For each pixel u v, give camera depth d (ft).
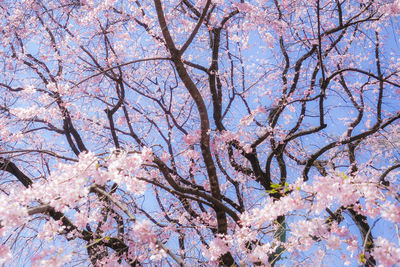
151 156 11.69
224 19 19.35
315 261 10.05
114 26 21.11
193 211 19.53
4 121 18.34
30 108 17.24
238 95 23.71
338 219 15.66
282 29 20.98
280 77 24.25
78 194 9.63
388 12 18.03
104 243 15.87
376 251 7.99
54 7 21.59
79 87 21.03
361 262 8.48
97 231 16.06
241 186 21.77
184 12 20.01
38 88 21.59
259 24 21.49
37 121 21.02
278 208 10.05
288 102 18.29
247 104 22.36
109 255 15.93
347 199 9.04
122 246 16.02
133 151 11.60
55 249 8.64
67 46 22.17
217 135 18.42
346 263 9.40
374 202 8.82
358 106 21.29
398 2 17.67
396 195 8.76
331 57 24.21
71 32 21.99
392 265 7.76
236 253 13.89
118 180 10.03
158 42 20.65
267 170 20.66
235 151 20.62
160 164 13.51
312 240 10.23
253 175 21.53
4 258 9.36
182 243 18.38
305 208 9.70
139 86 24.14
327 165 22.95
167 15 19.03
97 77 21.77
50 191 9.65
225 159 22.56
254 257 11.06
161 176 20.63
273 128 19.25
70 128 21.80
